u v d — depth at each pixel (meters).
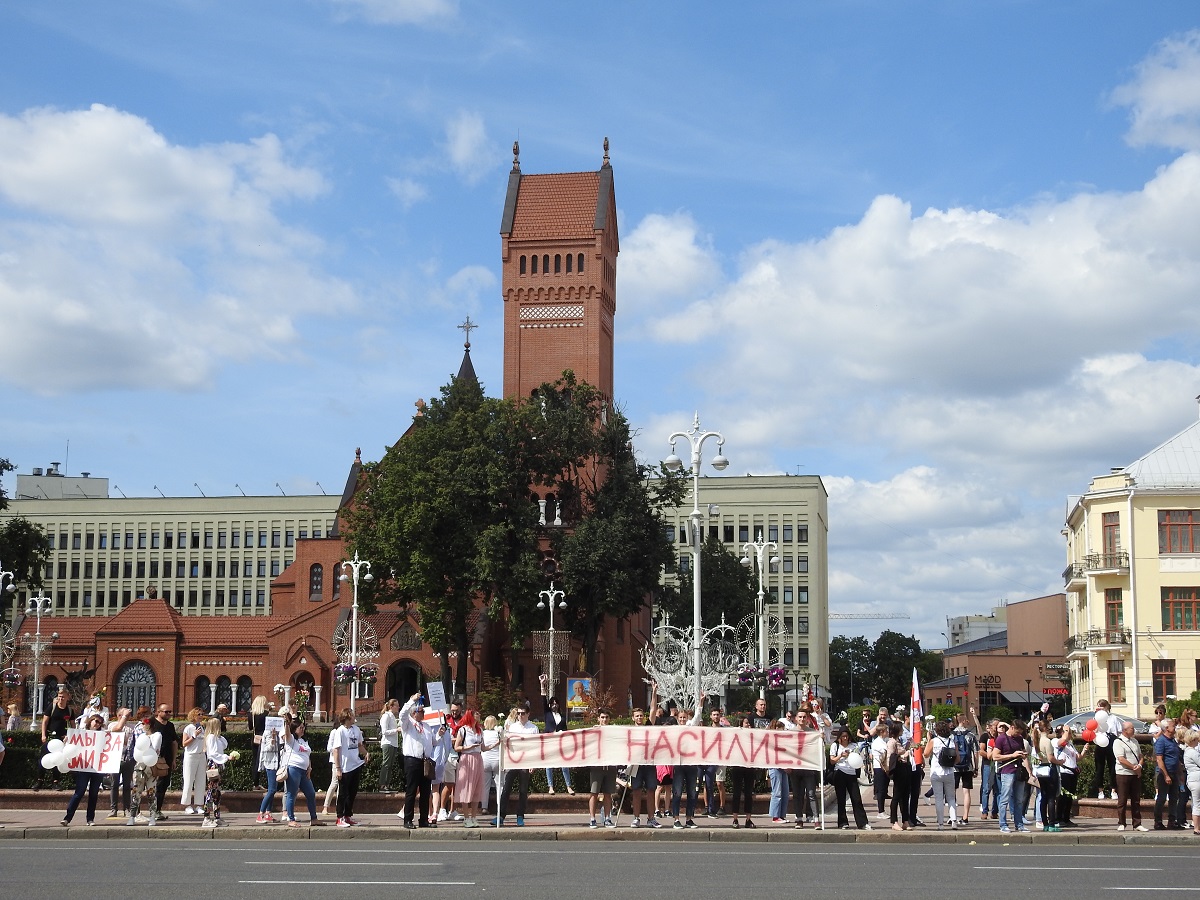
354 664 80.25
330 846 24.84
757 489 173.75
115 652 105.62
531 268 106.06
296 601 108.38
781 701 73.00
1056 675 129.88
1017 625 153.62
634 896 17.47
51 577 181.50
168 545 180.75
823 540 183.38
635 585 86.75
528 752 28.83
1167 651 73.50
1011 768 28.36
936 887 18.67
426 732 28.28
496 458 84.94
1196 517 74.44
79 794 27.86
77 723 34.72
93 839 26.69
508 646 99.62
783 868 21.03
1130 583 74.25
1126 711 74.06
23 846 24.48
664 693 63.66
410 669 101.06
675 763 28.50
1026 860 22.73
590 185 108.31
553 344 105.19
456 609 84.88
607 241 107.69
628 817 31.72
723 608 128.88
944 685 163.88
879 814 33.00
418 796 32.06
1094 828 29.16
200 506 180.75
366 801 33.00
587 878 19.42
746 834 27.25
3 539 89.19
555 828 27.94
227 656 105.06
